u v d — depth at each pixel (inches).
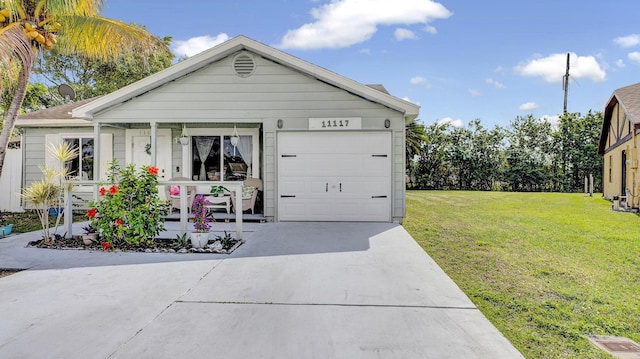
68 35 286.4
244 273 181.0
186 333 115.0
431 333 115.7
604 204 540.1
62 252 224.1
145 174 238.8
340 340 110.5
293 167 342.3
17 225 337.4
